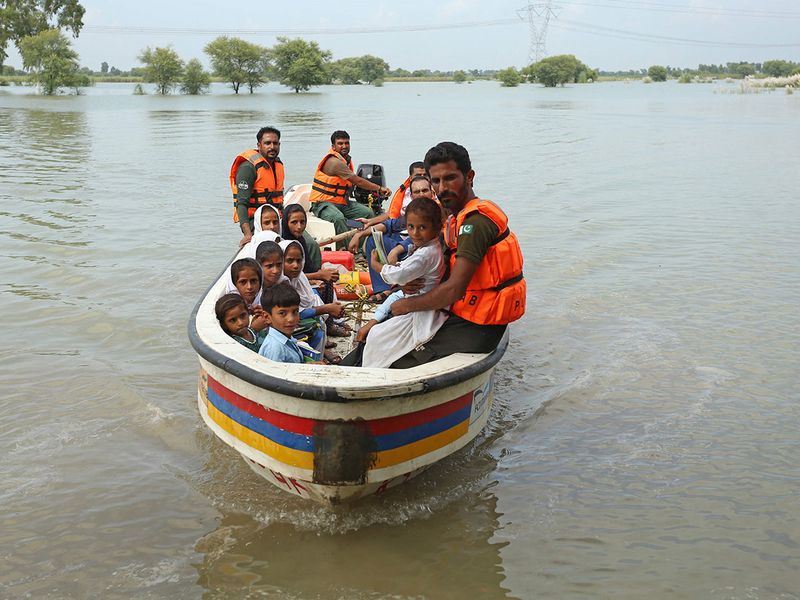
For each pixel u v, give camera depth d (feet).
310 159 62.90
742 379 19.95
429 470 15.80
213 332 15.43
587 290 27.45
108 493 14.74
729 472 15.65
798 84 310.65
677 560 12.89
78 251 32.17
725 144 80.59
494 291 14.11
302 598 11.92
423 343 14.53
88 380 19.56
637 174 57.26
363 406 12.47
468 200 14.23
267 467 13.64
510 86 369.91
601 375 20.33
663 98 226.58
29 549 13.01
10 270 29.12
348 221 28.27
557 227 37.81
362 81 420.36
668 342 22.50
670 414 18.19
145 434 17.06
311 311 17.52
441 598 11.98
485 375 14.69
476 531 13.74
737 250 32.91
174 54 221.87
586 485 15.25
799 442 16.80
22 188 48.08
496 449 16.72
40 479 15.11
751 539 13.46
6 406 18.03
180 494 14.80
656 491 14.99
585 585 12.30
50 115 119.44
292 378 12.62
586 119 121.60
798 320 24.13
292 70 242.17
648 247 33.63
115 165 60.03
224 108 145.48
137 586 12.16
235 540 13.41
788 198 46.01
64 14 221.87
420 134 89.30
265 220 21.43
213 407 14.87
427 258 14.24
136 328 23.26
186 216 40.09
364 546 13.29
